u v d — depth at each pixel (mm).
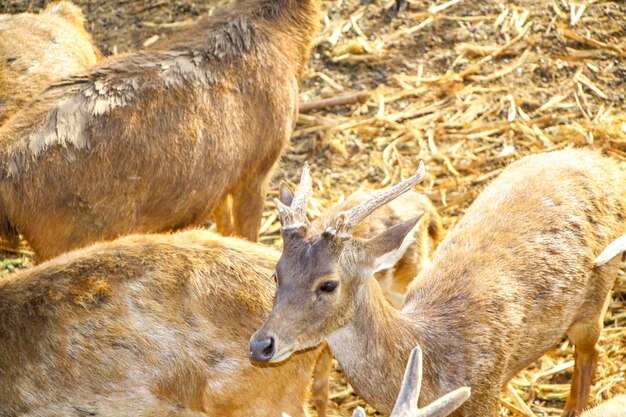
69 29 11000
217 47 9172
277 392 7203
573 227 7906
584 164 8445
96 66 8938
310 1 9875
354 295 6746
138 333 7066
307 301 6488
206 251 7371
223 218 10047
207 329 7078
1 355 7109
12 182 8219
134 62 8898
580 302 7977
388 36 13133
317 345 6805
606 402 6988
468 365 7188
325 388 8312
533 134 11609
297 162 11578
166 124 8664
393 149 11555
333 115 12164
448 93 12281
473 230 8008
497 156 11367
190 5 13859
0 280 7496
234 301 7137
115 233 8641
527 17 13188
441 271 7734
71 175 8320
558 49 12727
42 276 7289
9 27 10641
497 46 12820
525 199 8078
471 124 11812
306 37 9898
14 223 8422
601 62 12531
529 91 12203
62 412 7148
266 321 6461
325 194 11070
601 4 13367
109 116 8492
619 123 11625
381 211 8883
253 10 9531
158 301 7117
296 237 6609
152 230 8867
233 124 9070
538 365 9195
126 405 7145
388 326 6953
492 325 7352
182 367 7070
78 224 8477
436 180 11133
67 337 7082
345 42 13055
